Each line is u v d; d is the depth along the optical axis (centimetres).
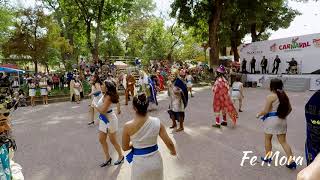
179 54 5491
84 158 743
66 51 3612
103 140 671
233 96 1302
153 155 396
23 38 2927
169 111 1003
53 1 3919
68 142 909
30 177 632
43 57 3123
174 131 972
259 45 2806
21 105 1911
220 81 1001
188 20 3422
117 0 3447
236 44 4181
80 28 3747
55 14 3909
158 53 4959
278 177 580
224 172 616
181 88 952
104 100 644
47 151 820
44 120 1329
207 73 3181
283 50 2566
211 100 1744
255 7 3394
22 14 2920
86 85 2355
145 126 391
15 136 1027
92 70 2814
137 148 395
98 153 778
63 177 626
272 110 612
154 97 1398
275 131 612
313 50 2320
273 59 2664
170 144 414
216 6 3173
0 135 416
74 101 2039
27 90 2184
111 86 638
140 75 1471
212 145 807
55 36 3178
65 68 3569
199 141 848
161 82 2302
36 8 2953
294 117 1173
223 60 4266
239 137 880
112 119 659
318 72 2212
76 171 657
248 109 1377
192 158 709
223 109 1007
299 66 2425
